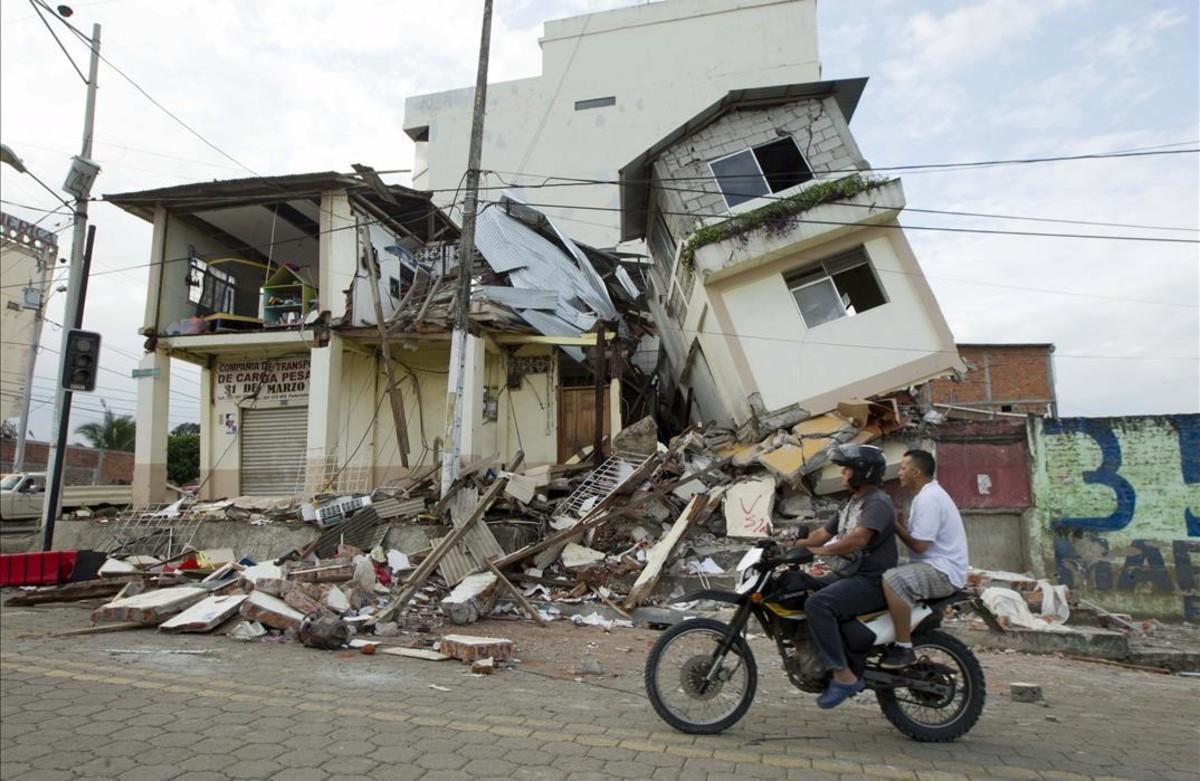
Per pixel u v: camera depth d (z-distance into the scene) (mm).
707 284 14852
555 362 16922
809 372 14359
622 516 11844
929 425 12398
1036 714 5469
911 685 4445
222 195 16109
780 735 4547
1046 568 11422
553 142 35688
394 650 6812
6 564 10570
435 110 37812
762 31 34656
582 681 6016
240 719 4539
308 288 16500
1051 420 11797
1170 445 11211
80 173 14078
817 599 4352
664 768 3861
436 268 18062
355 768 3740
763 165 16672
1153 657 8328
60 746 4043
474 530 10344
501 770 3758
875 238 14672
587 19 36281
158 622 7840
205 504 14898
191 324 16516
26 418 25453
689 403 20891
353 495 12844
